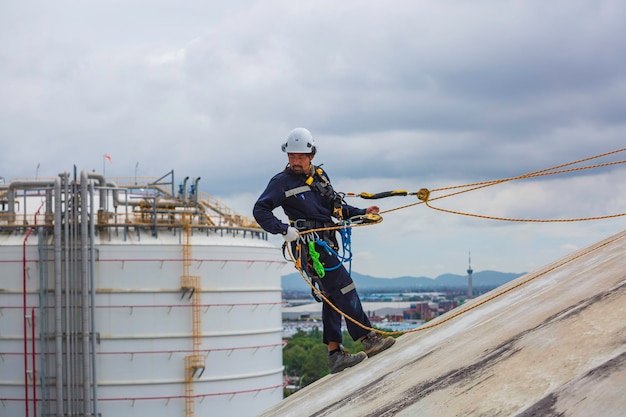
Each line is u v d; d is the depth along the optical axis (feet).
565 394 17.02
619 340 18.74
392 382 24.68
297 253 29.17
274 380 179.52
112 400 162.30
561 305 23.73
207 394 166.61
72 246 165.17
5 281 165.58
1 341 164.76
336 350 31.14
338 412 24.23
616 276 24.43
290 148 29.17
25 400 163.73
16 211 180.34
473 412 18.26
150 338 164.45
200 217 174.91
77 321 164.35
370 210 30.76
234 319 170.71
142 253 165.27
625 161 29.76
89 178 167.73
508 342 22.33
